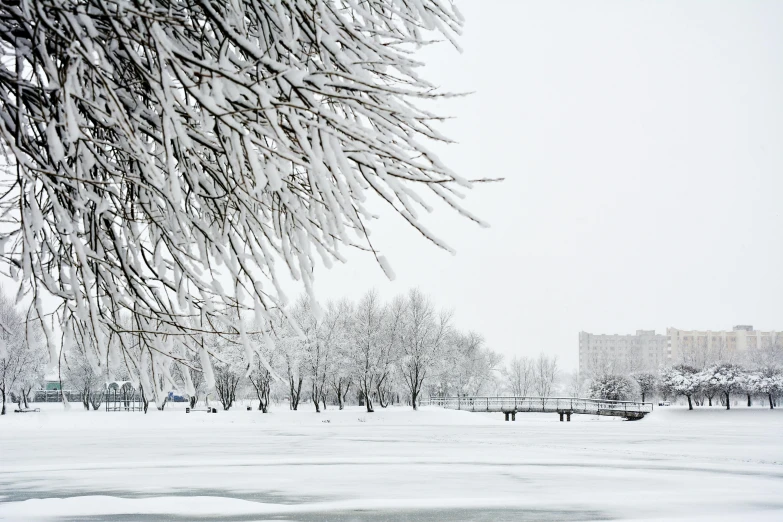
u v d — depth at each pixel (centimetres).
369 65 298
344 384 6272
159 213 304
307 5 250
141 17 226
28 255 269
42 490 1336
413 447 2455
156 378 333
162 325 325
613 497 1298
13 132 272
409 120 274
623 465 1873
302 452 2212
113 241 309
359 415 4694
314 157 243
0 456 2073
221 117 233
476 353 7850
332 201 255
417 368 5647
